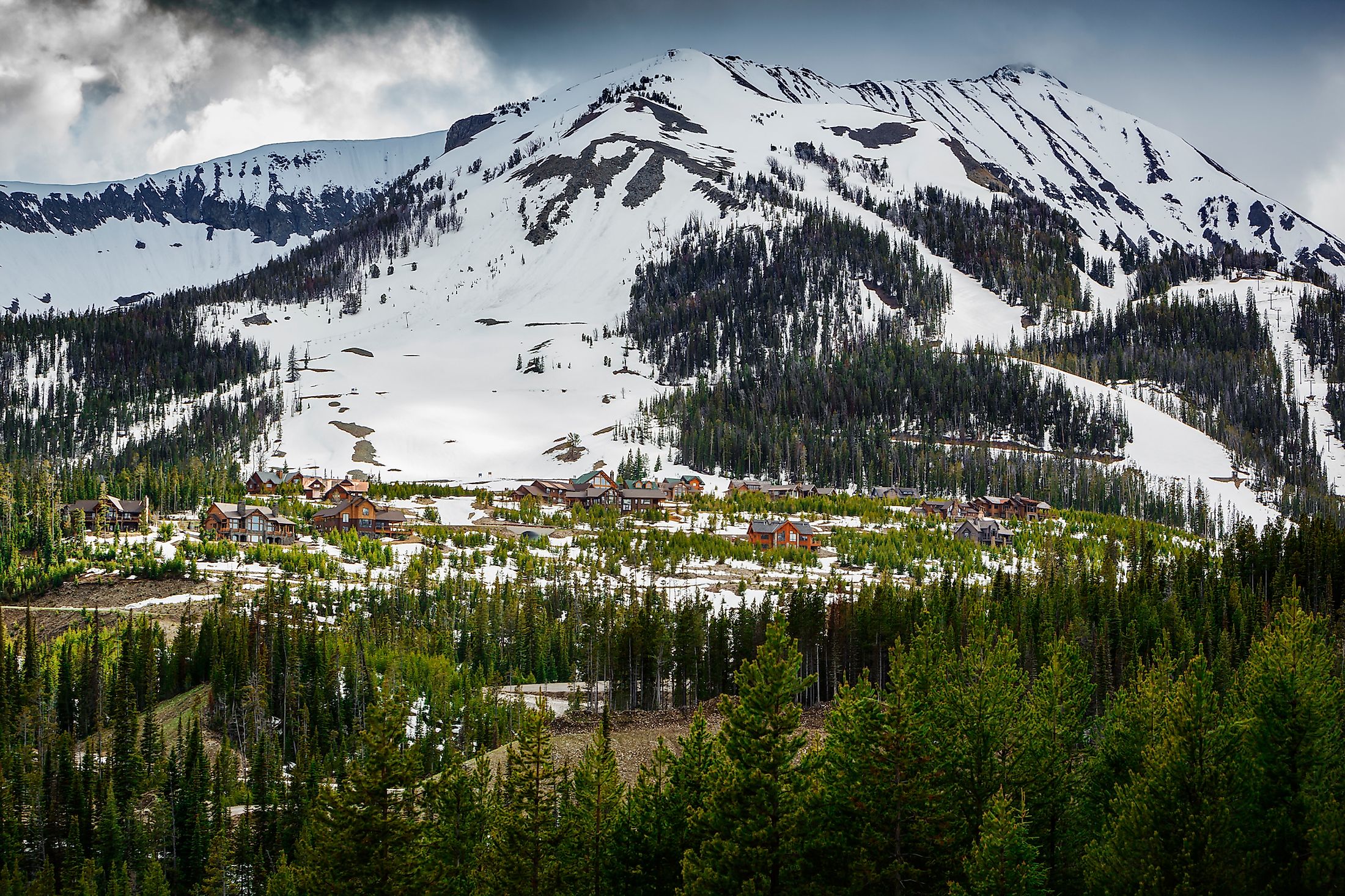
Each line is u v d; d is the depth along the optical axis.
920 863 55.94
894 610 122.62
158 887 83.69
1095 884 53.59
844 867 54.62
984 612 126.94
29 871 91.69
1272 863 53.53
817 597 126.62
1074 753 71.94
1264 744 59.06
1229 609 131.88
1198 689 56.91
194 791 95.19
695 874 51.22
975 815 60.72
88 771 99.31
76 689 118.06
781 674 53.62
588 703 116.75
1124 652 116.00
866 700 58.56
